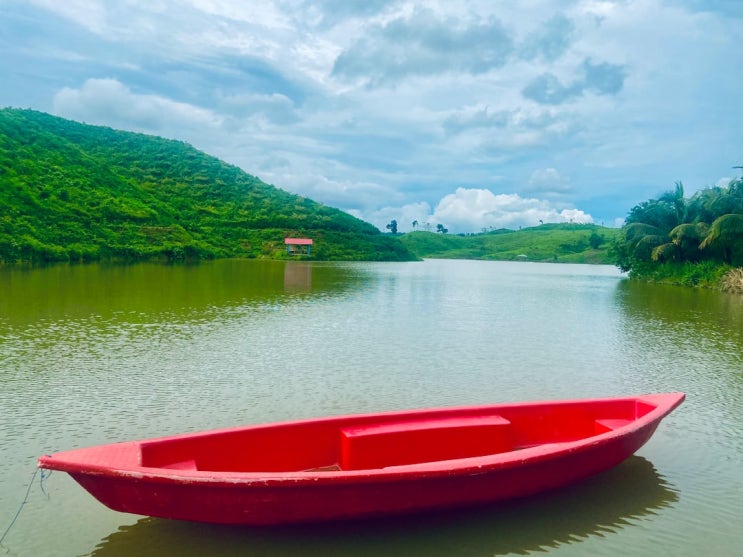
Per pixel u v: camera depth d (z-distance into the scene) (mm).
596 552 5723
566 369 13516
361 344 16094
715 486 7207
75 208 67000
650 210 49031
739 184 42469
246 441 6375
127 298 25156
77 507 6402
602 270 81812
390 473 5363
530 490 6273
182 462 5988
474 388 11656
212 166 128625
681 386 12062
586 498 6824
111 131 130000
